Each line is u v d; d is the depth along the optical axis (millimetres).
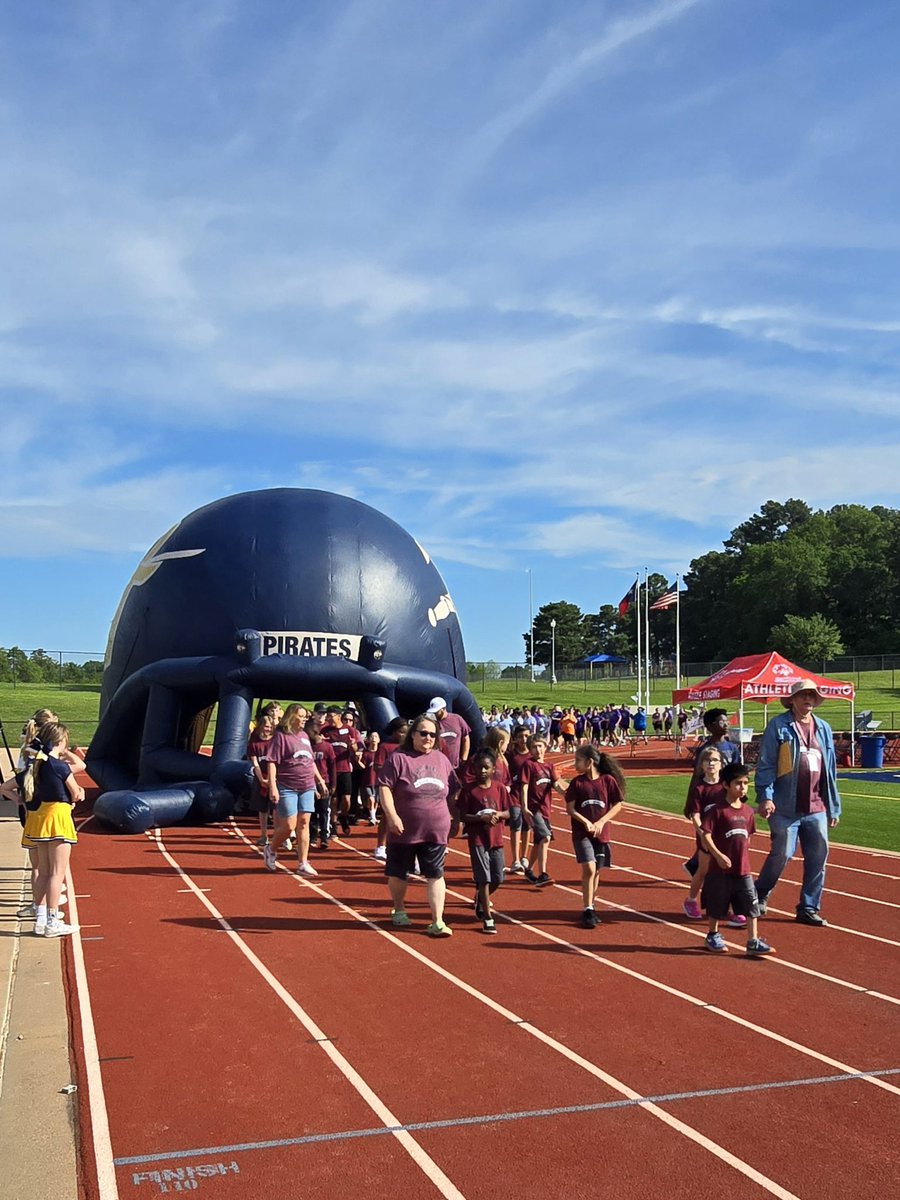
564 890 10766
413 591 18422
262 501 18375
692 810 8805
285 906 9805
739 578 106875
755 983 7312
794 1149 4668
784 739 8977
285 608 16922
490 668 86875
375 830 15344
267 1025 6355
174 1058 5789
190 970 7559
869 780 24234
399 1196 4250
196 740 20500
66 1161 4547
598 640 127125
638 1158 4578
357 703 17688
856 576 100750
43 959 7828
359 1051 5902
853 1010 6691
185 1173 4441
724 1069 5629
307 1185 4340
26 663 56781
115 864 12156
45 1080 5465
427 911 9625
